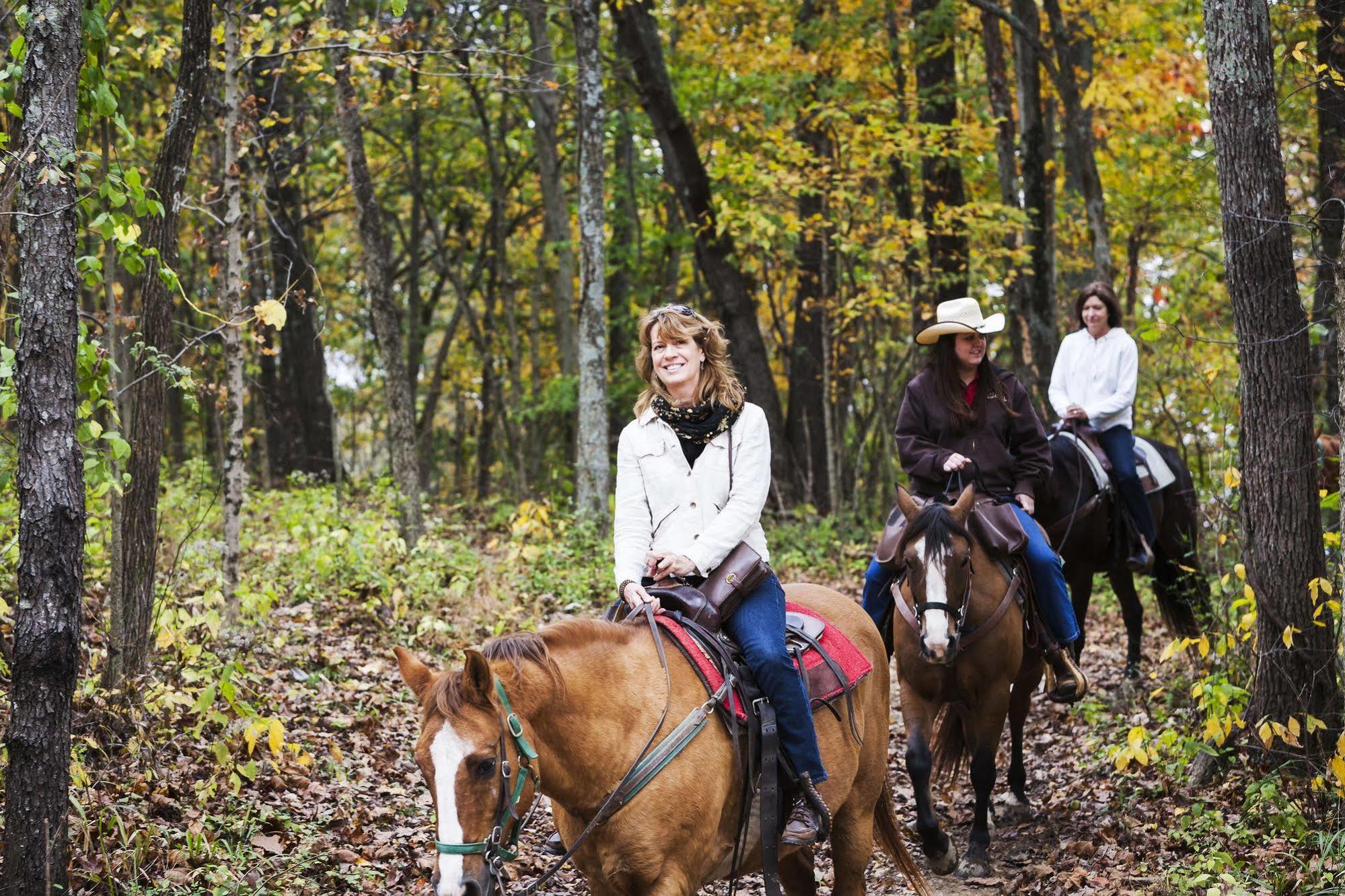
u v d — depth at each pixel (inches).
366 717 283.7
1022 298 626.5
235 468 324.2
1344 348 216.1
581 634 151.5
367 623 360.2
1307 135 411.8
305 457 816.9
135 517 243.4
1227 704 235.1
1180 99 715.4
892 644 264.8
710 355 169.3
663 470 166.6
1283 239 247.0
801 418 777.6
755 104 725.3
